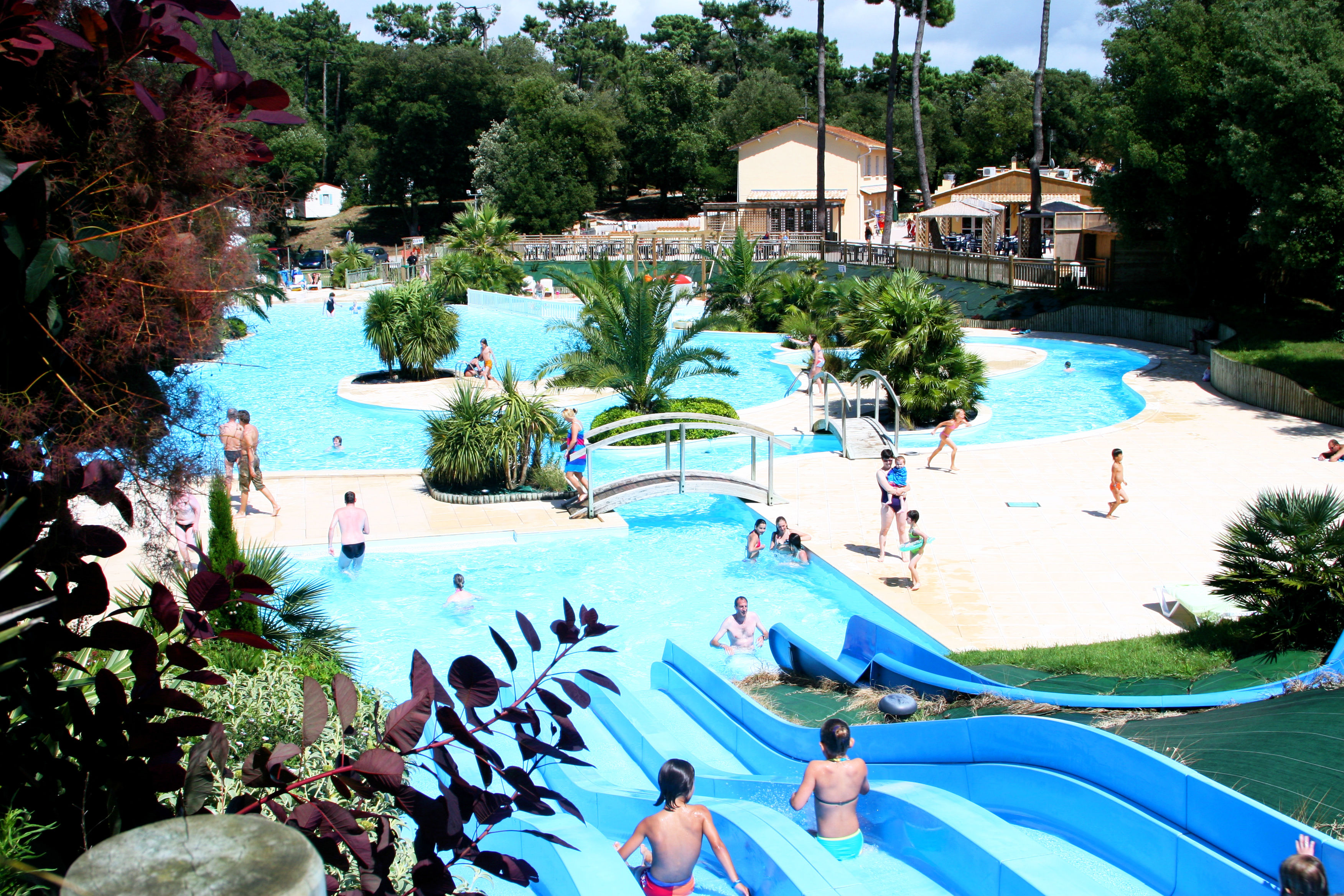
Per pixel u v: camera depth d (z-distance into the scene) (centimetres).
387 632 1209
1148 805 545
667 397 2373
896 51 4984
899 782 662
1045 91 7644
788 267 4762
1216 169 2856
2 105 312
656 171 7931
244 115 357
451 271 5053
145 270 328
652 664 1119
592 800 771
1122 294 3659
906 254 4444
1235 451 1934
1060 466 1852
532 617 1254
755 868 579
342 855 296
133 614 331
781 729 815
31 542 311
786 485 1805
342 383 2912
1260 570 952
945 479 1792
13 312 312
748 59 9656
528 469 1781
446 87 7869
